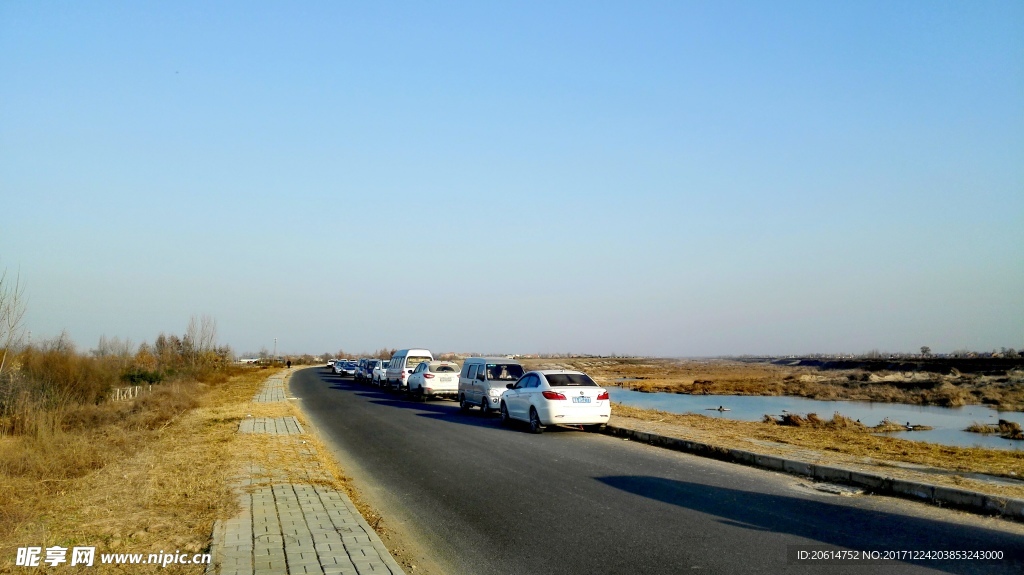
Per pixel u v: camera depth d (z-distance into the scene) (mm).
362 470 11898
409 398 31609
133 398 26969
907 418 31844
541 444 14461
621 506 8375
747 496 8844
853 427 23547
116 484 9430
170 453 12391
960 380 58031
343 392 37156
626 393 49656
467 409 23781
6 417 14969
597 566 6133
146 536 6832
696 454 12805
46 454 11016
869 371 79938
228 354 78438
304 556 6152
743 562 6098
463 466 11781
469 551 6812
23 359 19828
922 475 9289
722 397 46281
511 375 22172
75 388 21828
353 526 7230
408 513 8516
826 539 6770
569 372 17531
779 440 13734
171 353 54719
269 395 32469
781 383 60344
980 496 7812
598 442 14836
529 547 6832
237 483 9555
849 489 9234
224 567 5816
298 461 11773
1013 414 34344
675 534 7055
